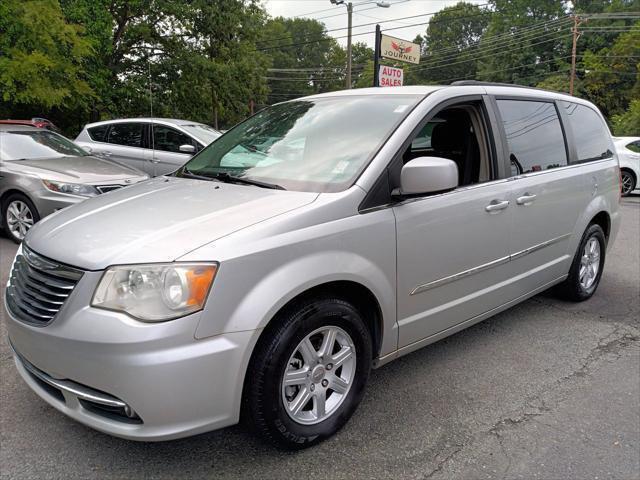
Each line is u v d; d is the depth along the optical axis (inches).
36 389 100.3
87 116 796.6
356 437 109.9
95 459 100.6
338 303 103.7
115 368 84.9
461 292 134.8
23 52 487.5
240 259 90.4
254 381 94.5
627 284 220.7
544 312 185.6
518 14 2372.0
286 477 97.1
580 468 101.6
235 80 893.8
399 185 115.3
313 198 106.3
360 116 129.5
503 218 142.9
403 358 147.9
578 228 180.1
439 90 132.9
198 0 820.0
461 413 120.0
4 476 94.9
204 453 103.5
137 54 839.7
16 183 249.6
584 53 2001.7
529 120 161.3
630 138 529.7
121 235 96.2
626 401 126.8
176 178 135.6
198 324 86.8
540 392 130.3
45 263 96.4
